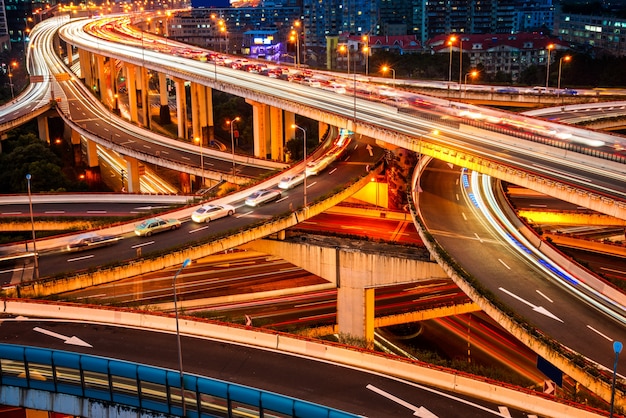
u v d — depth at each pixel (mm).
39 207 131875
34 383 68688
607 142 126875
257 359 67875
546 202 139250
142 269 91562
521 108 192250
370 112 145750
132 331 73875
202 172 157000
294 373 65312
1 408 73500
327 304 110188
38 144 191750
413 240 121812
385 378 64375
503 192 120375
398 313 103750
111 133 194250
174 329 74312
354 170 130625
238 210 111562
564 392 70938
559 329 74000
